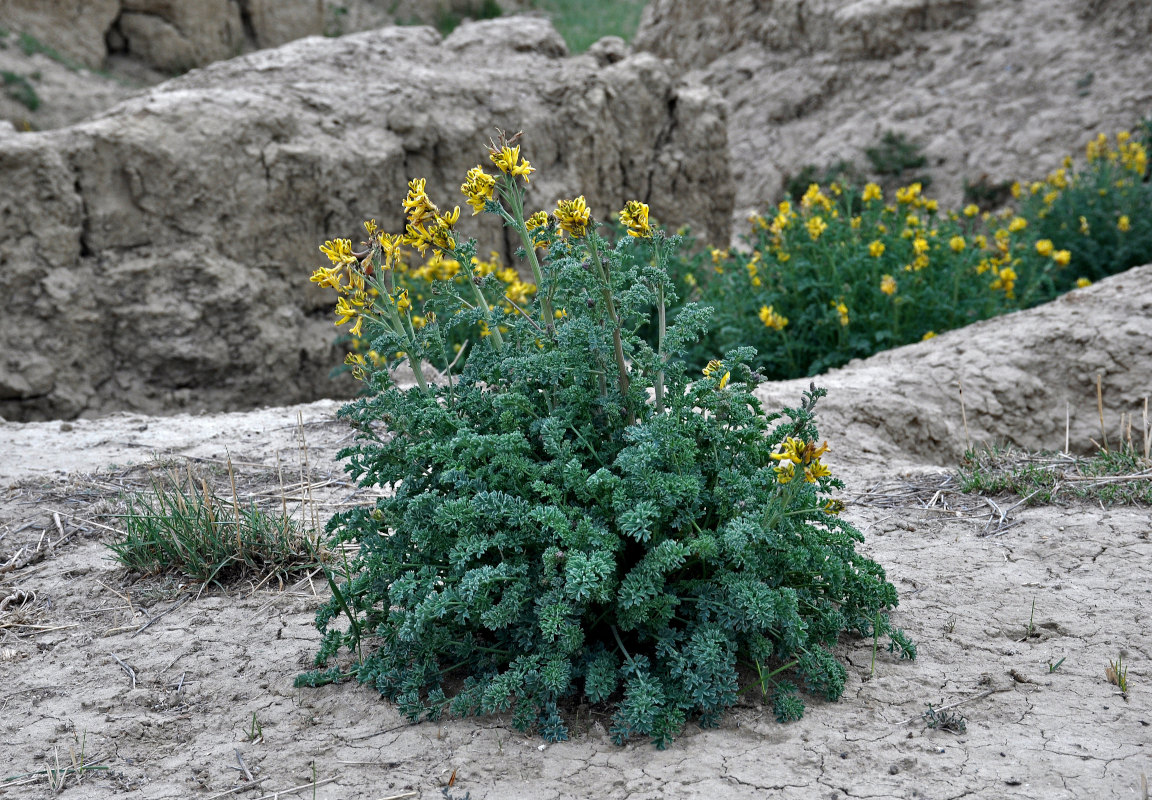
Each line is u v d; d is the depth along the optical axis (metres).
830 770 2.66
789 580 3.16
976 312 8.20
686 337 3.22
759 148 19.11
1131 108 15.90
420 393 3.35
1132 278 7.65
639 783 2.64
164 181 9.34
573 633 2.82
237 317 9.69
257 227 9.78
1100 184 11.50
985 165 16.55
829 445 5.77
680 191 12.60
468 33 12.56
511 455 3.04
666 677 2.94
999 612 3.59
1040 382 6.75
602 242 3.06
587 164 11.69
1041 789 2.54
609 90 11.87
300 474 5.37
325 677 3.28
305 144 9.98
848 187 9.47
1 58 17.78
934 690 3.07
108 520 4.85
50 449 5.98
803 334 8.18
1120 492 4.64
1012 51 17.59
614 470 3.18
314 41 11.53
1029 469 4.95
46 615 3.95
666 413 3.13
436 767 2.78
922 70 18.25
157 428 6.44
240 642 3.65
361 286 3.29
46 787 2.79
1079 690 3.03
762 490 3.05
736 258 8.95
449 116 10.90
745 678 3.15
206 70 10.86
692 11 21.48
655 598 2.89
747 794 2.57
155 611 3.95
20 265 8.85
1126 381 6.66
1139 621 3.46
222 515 4.55
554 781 2.68
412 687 3.07
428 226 3.31
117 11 19.77
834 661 3.03
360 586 3.29
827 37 19.44
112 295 9.25
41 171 8.84
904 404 6.25
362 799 2.65
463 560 2.86
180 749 2.97
